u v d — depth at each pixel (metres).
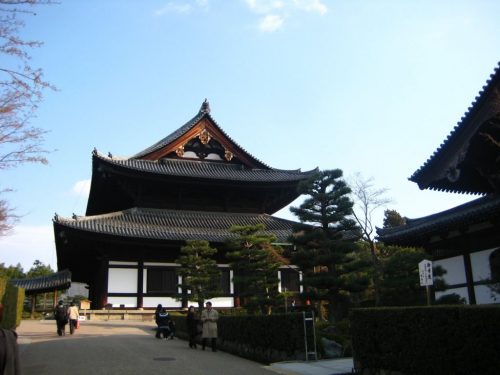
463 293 23.78
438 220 24.58
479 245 23.16
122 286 41.09
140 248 42.25
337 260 24.84
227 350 23.25
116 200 52.31
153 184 46.22
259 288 32.38
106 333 30.83
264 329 20.16
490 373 9.74
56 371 16.09
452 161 22.61
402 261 23.55
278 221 49.00
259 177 49.19
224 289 43.25
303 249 26.27
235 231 32.66
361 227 26.42
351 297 28.94
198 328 25.28
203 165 50.19
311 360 18.22
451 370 10.70
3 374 5.96
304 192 26.19
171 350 22.34
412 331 12.01
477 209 21.47
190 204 48.31
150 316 40.09
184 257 35.66
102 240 40.28
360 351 14.38
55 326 39.03
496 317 9.66
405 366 12.19
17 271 94.69
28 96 12.81
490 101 19.91
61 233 39.50
